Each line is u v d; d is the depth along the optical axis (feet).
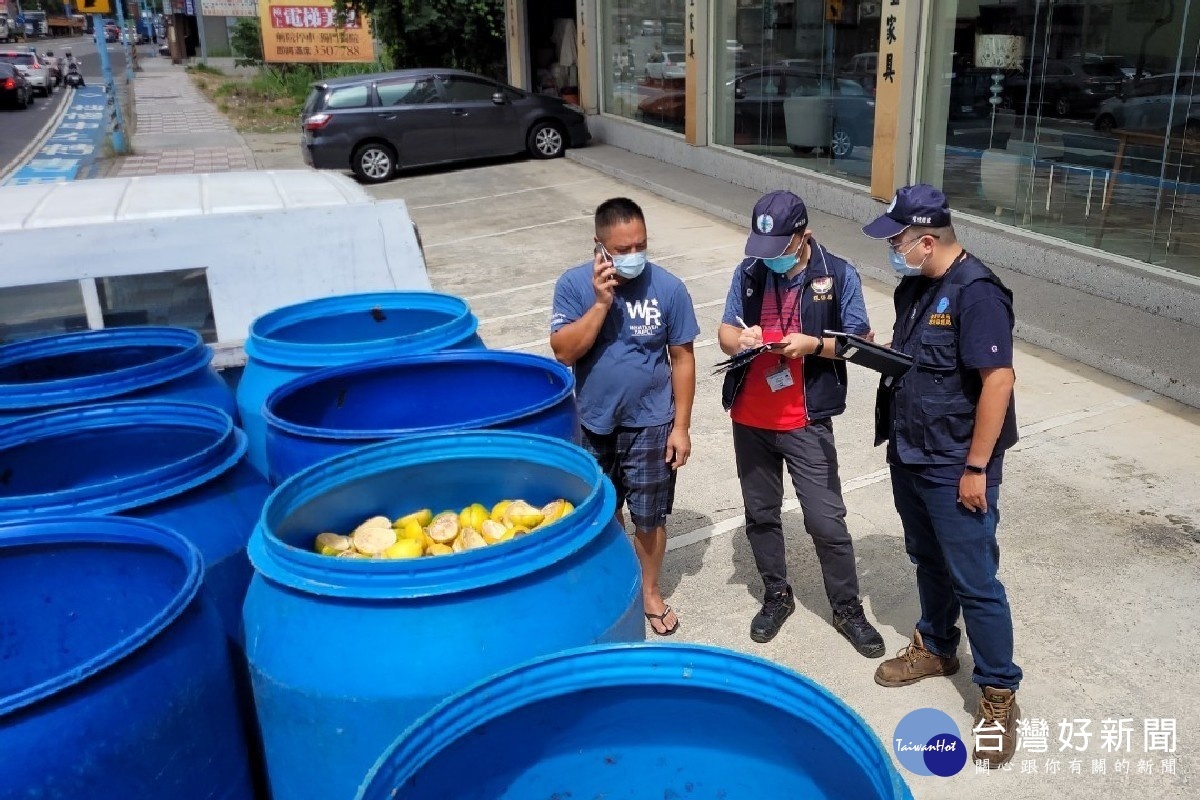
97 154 71.05
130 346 13.80
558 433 10.98
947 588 11.57
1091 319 23.29
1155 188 24.14
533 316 28.25
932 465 10.32
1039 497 16.34
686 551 15.87
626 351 12.39
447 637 7.36
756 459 12.67
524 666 6.73
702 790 7.14
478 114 52.47
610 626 8.03
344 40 106.11
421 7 71.10
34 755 6.51
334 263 16.56
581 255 34.78
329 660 7.40
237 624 9.20
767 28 39.73
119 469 11.16
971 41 29.09
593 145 56.75
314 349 12.36
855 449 18.80
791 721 6.62
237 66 155.94
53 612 8.82
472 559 7.47
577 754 7.10
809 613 13.92
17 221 15.52
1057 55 26.40
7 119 96.37
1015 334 23.44
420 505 10.23
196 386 12.46
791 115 38.88
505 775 6.89
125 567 8.73
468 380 12.80
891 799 5.50
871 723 11.66
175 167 64.23
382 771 6.08
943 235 9.96
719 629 13.73
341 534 9.71
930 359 10.15
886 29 31.09
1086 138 25.91
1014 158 28.32
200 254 15.90
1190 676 12.02
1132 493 16.26
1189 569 14.10
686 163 46.78
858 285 11.89
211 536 9.16
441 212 43.19
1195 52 22.63
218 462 9.61
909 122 31.35
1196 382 19.40
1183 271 23.77
